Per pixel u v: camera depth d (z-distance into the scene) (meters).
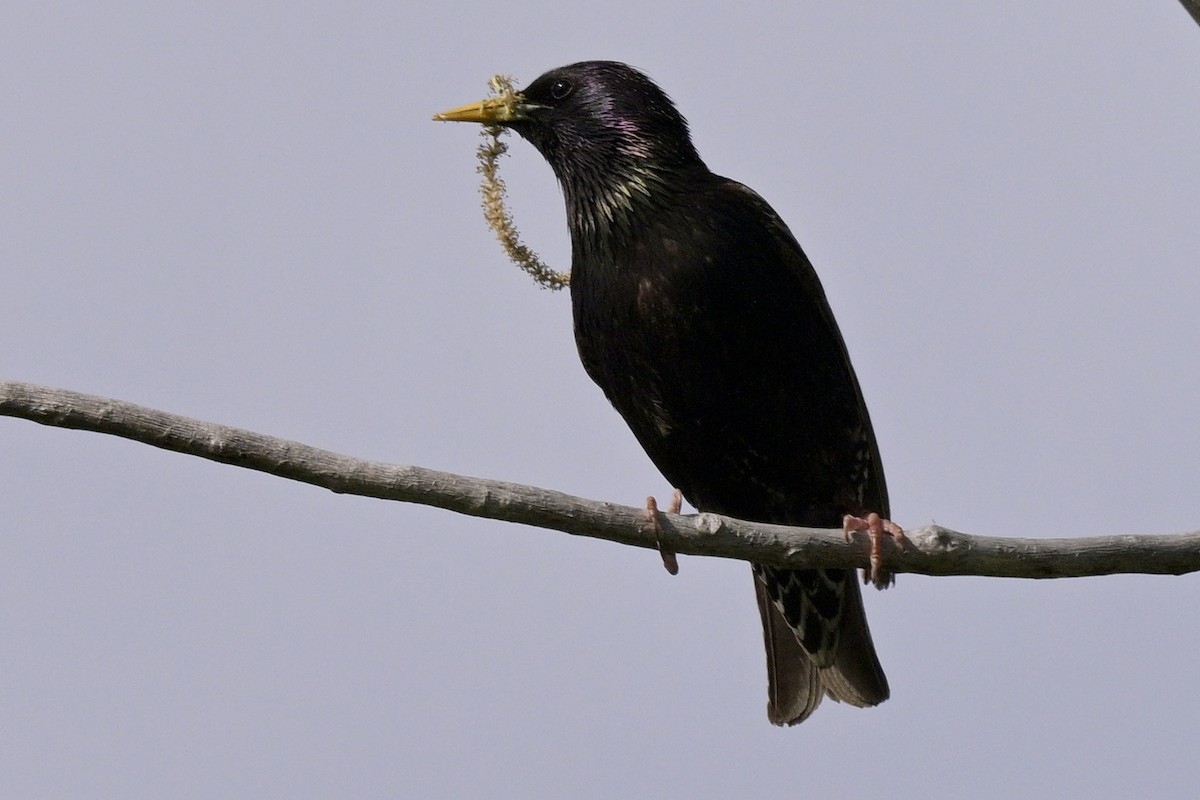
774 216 11.66
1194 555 9.27
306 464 8.41
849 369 11.88
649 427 11.94
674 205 11.59
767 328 11.41
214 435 8.27
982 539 9.40
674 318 11.39
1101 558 9.29
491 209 11.41
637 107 11.98
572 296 12.08
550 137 12.23
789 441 11.73
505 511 8.75
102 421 8.12
